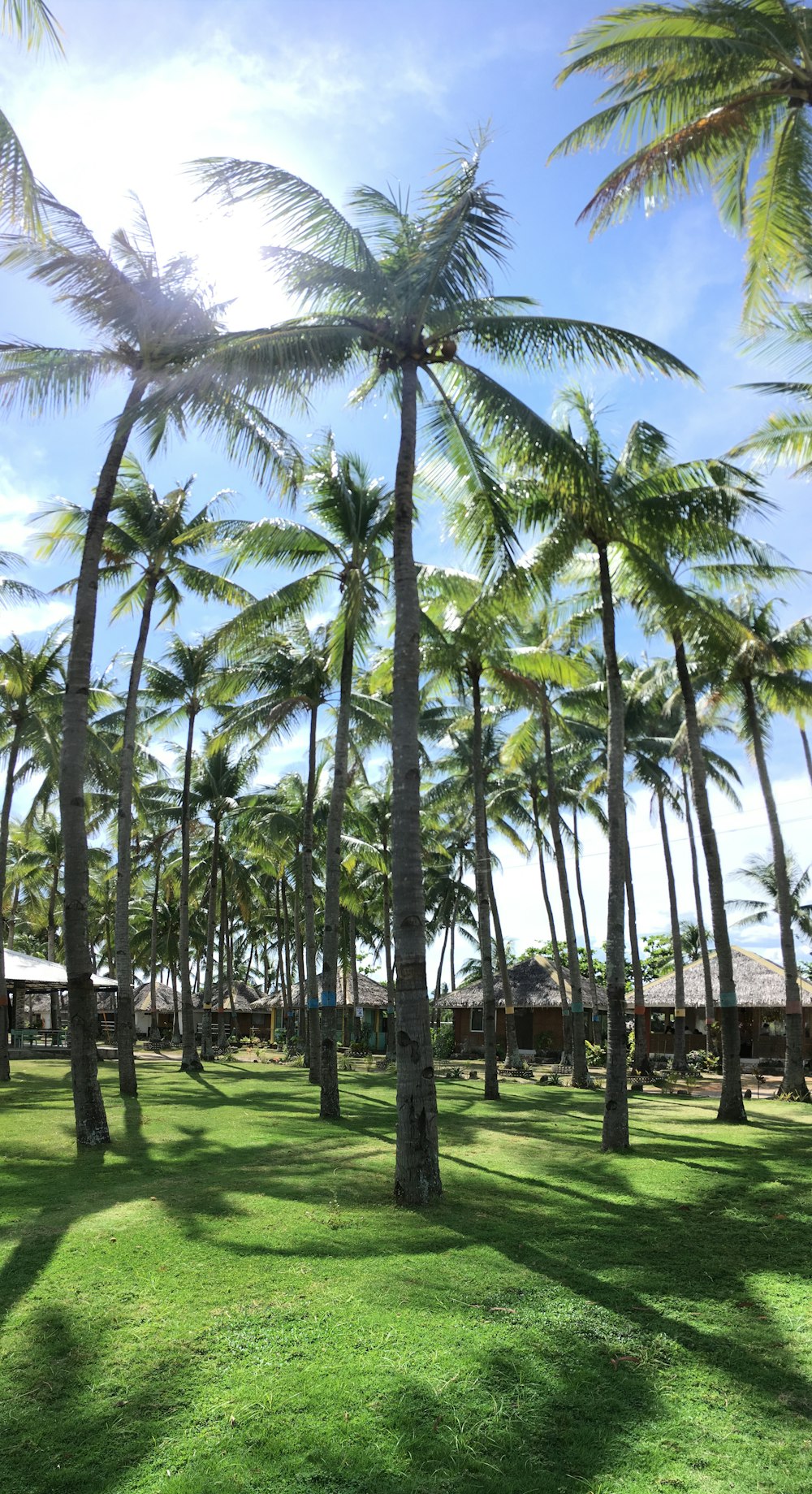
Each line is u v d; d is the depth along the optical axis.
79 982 12.12
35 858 42.41
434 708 30.08
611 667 14.00
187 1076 24.58
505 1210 8.57
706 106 10.94
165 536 18.94
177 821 34.81
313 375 9.95
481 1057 44.69
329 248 9.96
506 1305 5.87
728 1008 16.59
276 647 21.75
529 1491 3.81
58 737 25.28
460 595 16.17
